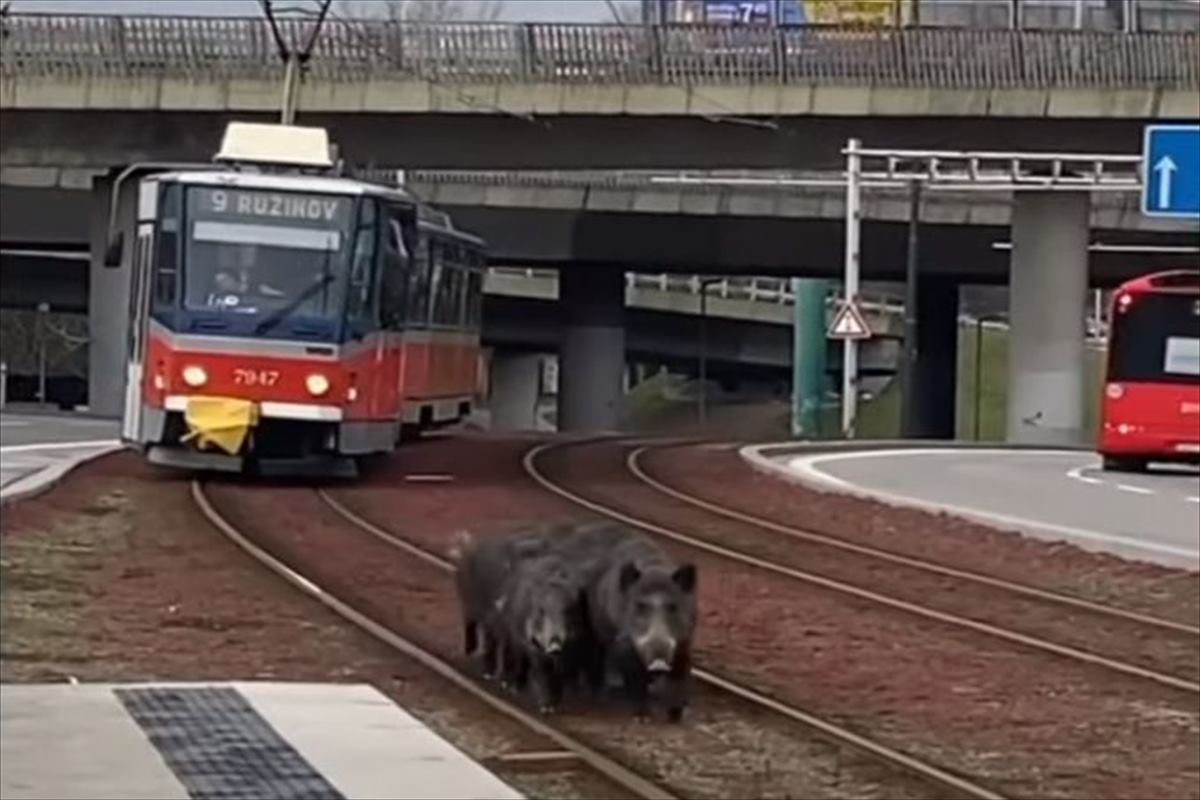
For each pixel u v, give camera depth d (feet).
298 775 44.88
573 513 115.65
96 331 240.94
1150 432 167.73
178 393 123.13
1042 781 48.70
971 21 262.47
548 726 52.54
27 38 221.87
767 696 59.16
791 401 414.00
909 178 221.66
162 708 52.70
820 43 223.51
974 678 63.31
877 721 56.29
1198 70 222.07
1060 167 228.22
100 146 228.84
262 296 124.06
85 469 131.34
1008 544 106.01
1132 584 90.99
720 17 262.67
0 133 228.22
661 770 48.26
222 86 220.84
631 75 222.89
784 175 261.03
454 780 44.70
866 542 106.93
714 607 77.87
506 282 354.54
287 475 132.77
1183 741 53.83
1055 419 237.86
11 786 43.19
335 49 221.87
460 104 222.48
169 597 75.41
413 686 58.23
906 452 195.93
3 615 70.08
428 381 150.41
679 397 458.91
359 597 77.51
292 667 61.16
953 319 322.14
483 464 153.89
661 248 284.41
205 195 124.47
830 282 325.42
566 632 54.49
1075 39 224.12
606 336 305.73
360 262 125.49
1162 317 168.45
